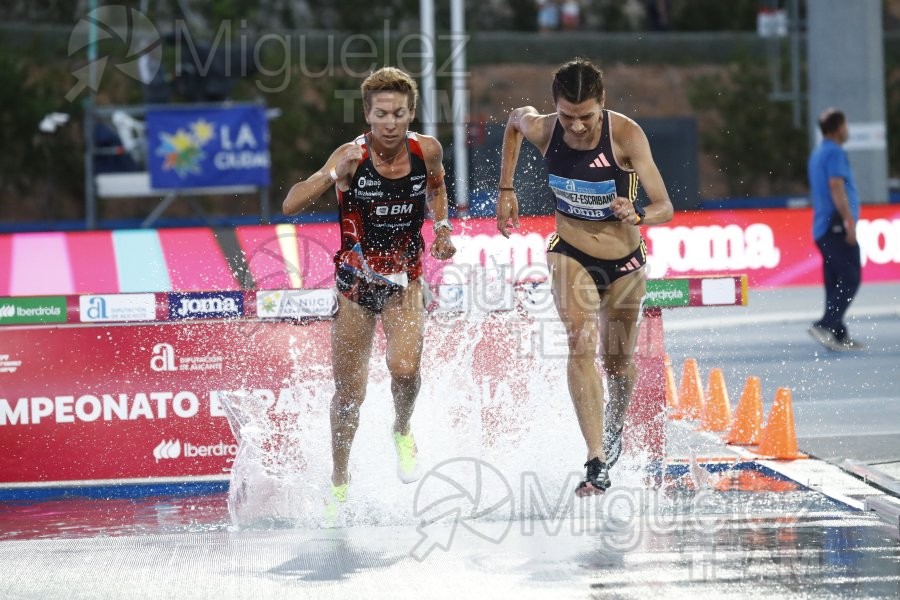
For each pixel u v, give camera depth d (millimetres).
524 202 32469
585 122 16359
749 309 43000
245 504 17609
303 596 13305
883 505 16562
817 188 35156
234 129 51375
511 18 96750
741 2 98562
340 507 17250
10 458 19469
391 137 16031
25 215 77500
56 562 15031
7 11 82688
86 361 19656
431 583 13719
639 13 99938
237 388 19609
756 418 22453
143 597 13398
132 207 78688
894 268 47719
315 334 19625
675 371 31375
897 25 102875
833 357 33719
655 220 16250
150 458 19688
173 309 18812
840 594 12930
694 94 89688
